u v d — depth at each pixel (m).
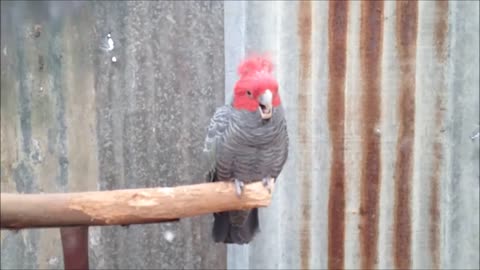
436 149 1.79
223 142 1.42
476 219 1.81
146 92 1.75
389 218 1.80
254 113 1.40
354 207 1.79
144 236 1.80
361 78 1.76
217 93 1.77
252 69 1.43
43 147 1.74
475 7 1.75
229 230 1.54
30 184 1.74
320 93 1.76
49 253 1.78
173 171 1.78
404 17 1.75
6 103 1.72
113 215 1.24
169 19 1.74
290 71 1.75
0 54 1.70
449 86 1.77
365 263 1.81
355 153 1.78
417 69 1.77
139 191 1.25
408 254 1.81
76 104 1.74
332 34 1.74
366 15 1.74
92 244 1.78
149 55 1.74
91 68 1.73
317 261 1.80
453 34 1.76
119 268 1.80
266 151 1.42
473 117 1.78
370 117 1.77
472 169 1.80
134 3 1.73
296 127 1.76
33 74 1.72
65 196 1.23
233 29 1.73
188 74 1.76
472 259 1.82
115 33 1.73
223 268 1.82
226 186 1.33
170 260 1.81
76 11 1.72
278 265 1.80
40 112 1.73
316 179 1.78
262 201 1.37
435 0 1.75
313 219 1.79
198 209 1.31
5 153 1.73
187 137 1.77
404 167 1.79
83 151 1.75
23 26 1.70
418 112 1.78
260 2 1.73
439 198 1.80
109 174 1.76
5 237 1.76
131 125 1.76
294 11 1.73
